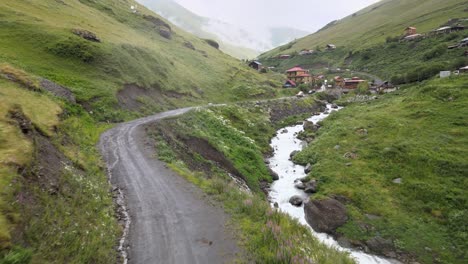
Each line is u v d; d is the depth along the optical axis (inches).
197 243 499.2
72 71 1780.3
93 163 827.4
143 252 470.6
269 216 585.0
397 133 1574.8
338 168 1358.3
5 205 355.9
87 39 2201.0
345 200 1103.6
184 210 635.5
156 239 512.4
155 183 788.6
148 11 5885.8
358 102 3225.9
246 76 4399.6
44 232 382.3
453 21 5260.8
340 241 943.0
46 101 1003.9
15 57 1561.3
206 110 2005.4
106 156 967.0
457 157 1214.9
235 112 2327.8
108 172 831.7
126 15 4463.6
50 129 788.6
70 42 1958.7
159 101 2222.0
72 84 1603.1
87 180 653.3
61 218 441.4
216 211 632.4
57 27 2130.9
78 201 529.0
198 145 1365.7
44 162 561.9
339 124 2026.3
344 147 1584.6
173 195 717.3
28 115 751.1
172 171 892.0
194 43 5472.4
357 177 1246.3
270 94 3690.9
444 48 3907.5
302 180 1365.7
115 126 1406.3
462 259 819.4
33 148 534.9
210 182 827.4
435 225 938.7
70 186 562.3
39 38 1882.4
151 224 568.4
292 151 1868.8
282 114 2896.2
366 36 7372.1
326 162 1450.5
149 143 1151.6
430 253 852.6
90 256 404.8
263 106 2844.5
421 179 1151.0
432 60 3870.6
